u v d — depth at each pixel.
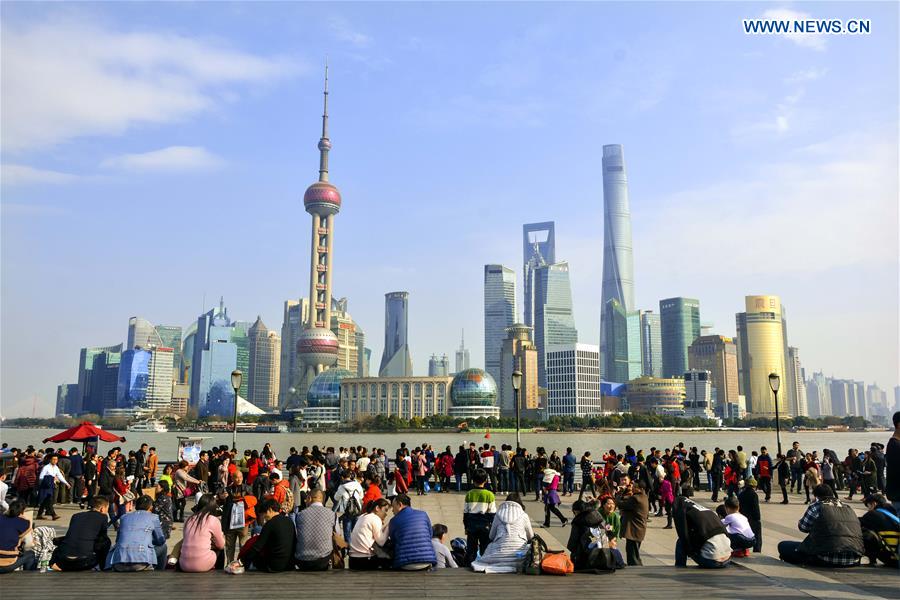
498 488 40.69
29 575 15.60
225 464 32.84
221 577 15.40
